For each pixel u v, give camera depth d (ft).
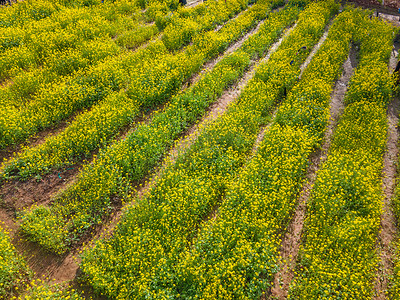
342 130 29.50
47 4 54.39
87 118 29.99
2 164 25.58
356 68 41.83
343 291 17.69
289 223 22.66
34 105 31.81
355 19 54.95
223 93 37.45
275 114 33.32
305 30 50.42
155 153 27.27
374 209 21.91
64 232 20.81
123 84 37.14
